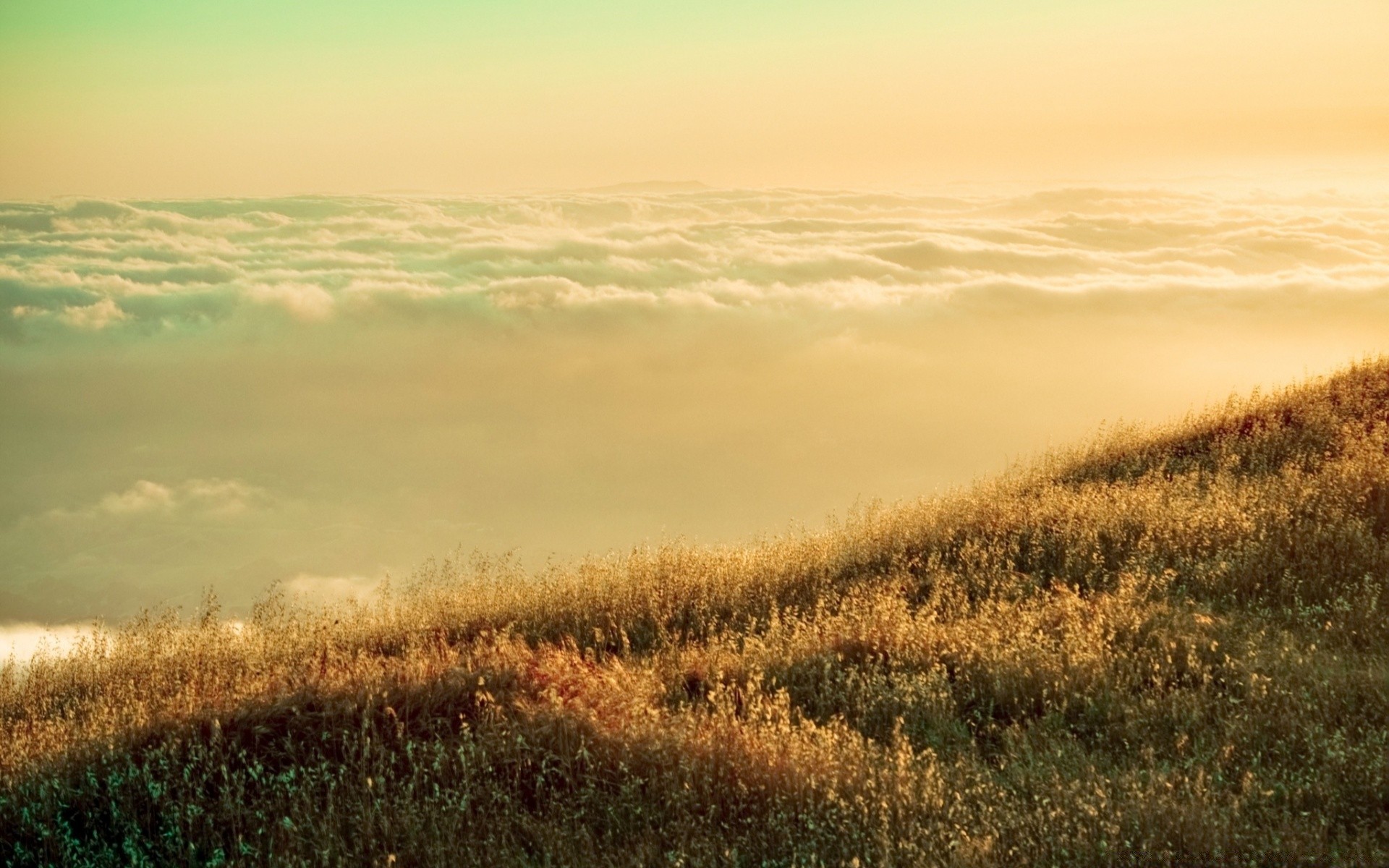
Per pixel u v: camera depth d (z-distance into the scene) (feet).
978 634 27.35
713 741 20.33
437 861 16.26
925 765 20.04
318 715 21.61
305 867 16.03
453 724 21.49
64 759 20.68
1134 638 27.02
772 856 16.44
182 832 17.63
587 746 20.18
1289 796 17.57
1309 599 29.07
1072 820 16.85
